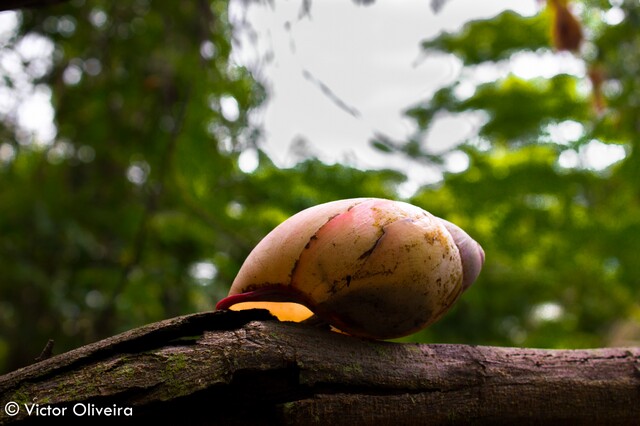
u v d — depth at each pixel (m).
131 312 3.57
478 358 0.99
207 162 3.42
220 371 0.83
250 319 0.91
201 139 3.36
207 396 0.84
